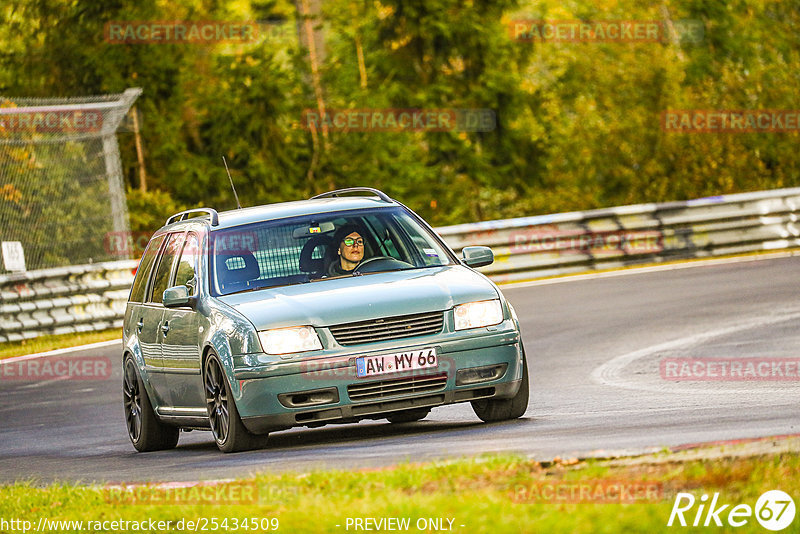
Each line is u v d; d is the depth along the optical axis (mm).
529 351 49875
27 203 82188
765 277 66812
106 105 79875
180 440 39375
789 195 85188
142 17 112125
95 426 42531
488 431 28656
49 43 111625
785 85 110812
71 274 73125
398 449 26047
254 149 114812
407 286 30359
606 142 110625
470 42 123812
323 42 127438
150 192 105375
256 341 29188
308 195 116438
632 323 54719
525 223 79938
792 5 129375
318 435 33531
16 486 26875
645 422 27203
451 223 118000
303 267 32281
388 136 120812
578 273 80188
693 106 110812
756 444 19797
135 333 36438
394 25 123375
